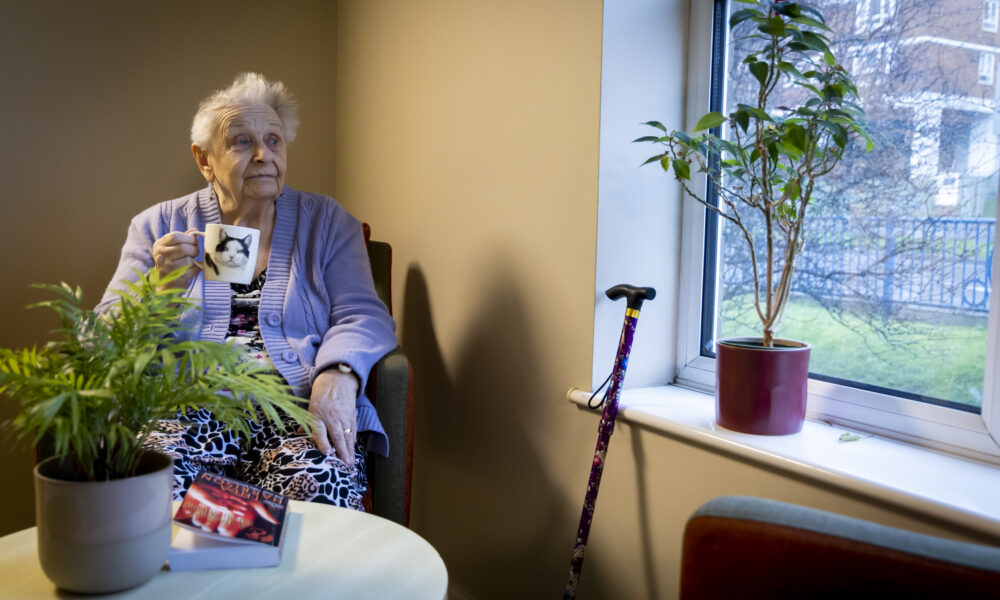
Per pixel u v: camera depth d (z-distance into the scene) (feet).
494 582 6.10
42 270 6.66
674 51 5.11
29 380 2.62
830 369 4.53
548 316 5.34
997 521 2.99
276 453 4.69
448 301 6.46
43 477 2.63
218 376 2.81
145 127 6.97
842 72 3.90
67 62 6.57
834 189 4.43
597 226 4.87
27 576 2.87
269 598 2.76
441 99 6.36
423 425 6.95
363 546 3.22
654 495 4.61
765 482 3.97
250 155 5.48
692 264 5.22
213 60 7.22
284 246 5.72
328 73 7.92
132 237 5.65
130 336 2.76
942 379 3.96
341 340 5.29
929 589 2.34
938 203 3.92
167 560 2.91
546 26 5.19
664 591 4.59
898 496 3.31
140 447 2.87
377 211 7.46
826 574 2.50
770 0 4.38
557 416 5.32
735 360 4.17
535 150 5.37
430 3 6.40
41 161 6.56
